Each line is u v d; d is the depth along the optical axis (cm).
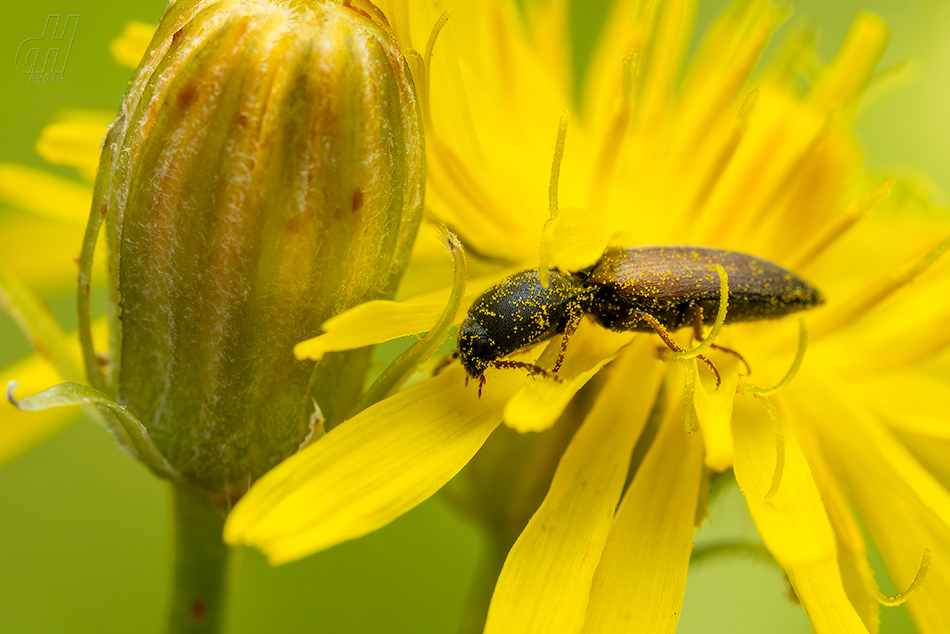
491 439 7
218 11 6
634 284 7
